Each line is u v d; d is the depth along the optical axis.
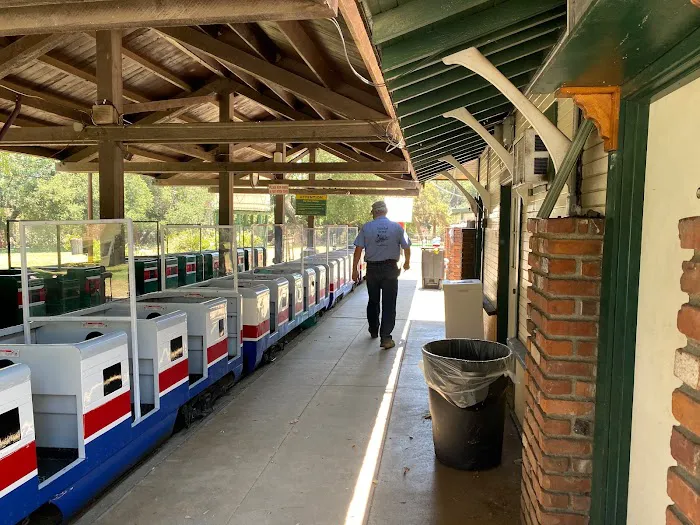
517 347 4.77
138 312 4.54
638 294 2.08
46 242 6.17
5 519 2.50
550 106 3.72
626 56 1.73
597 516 2.28
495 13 2.38
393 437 4.24
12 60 6.28
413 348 7.32
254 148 15.34
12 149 10.80
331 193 17.36
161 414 3.87
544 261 2.50
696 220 1.47
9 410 2.51
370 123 6.75
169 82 10.40
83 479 3.09
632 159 2.10
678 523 1.53
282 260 10.73
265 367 6.38
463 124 5.19
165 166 12.12
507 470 3.65
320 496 3.36
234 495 3.39
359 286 15.02
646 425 1.97
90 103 9.97
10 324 6.09
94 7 1.92
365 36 2.81
